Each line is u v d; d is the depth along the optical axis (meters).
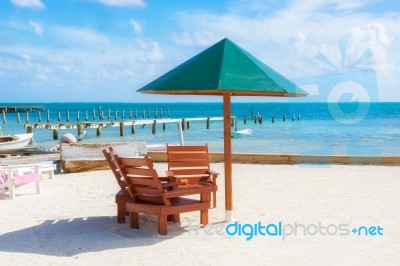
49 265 5.34
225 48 6.81
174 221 7.38
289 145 26.53
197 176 8.37
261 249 5.87
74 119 88.94
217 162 14.81
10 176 9.55
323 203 8.64
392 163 13.90
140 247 6.01
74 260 5.51
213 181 8.41
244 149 25.28
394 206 8.34
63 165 13.34
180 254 5.68
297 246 6.00
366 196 9.27
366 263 5.29
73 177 12.50
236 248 5.93
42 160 15.03
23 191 10.47
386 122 47.62
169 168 8.16
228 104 7.27
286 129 43.47
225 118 7.27
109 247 6.03
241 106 168.00
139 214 8.01
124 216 7.41
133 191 6.94
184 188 6.97
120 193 7.50
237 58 6.68
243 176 12.01
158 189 6.50
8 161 14.18
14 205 8.94
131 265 5.29
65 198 9.58
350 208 8.21
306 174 12.23
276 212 7.95
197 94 7.72
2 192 9.67
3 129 51.62
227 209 7.35
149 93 6.95
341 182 10.97
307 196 9.33
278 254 5.65
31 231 6.96
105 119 87.88
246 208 8.27
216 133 40.34
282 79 6.81
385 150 22.05
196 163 8.34
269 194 9.58
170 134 39.78
